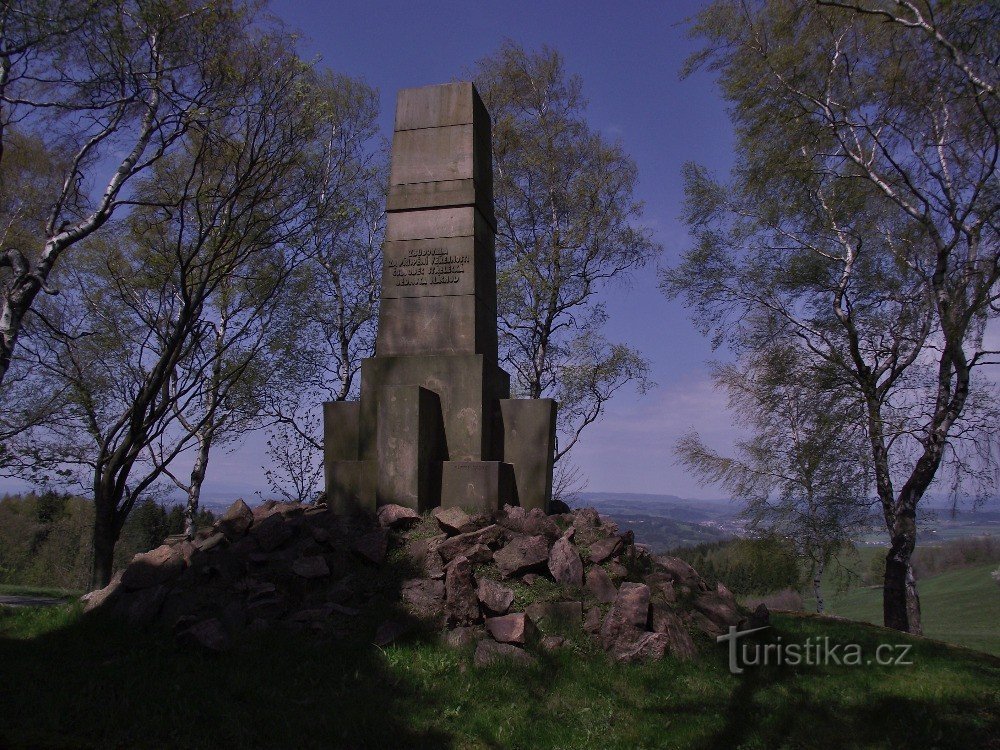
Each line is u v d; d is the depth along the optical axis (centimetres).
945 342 1491
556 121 2141
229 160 1409
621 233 2147
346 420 945
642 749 511
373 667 605
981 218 1354
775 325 1847
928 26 1279
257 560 765
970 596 3769
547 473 916
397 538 782
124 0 1192
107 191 1200
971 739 546
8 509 3784
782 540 1850
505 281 2020
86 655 646
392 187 980
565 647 643
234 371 1789
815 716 582
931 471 1507
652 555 842
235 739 473
